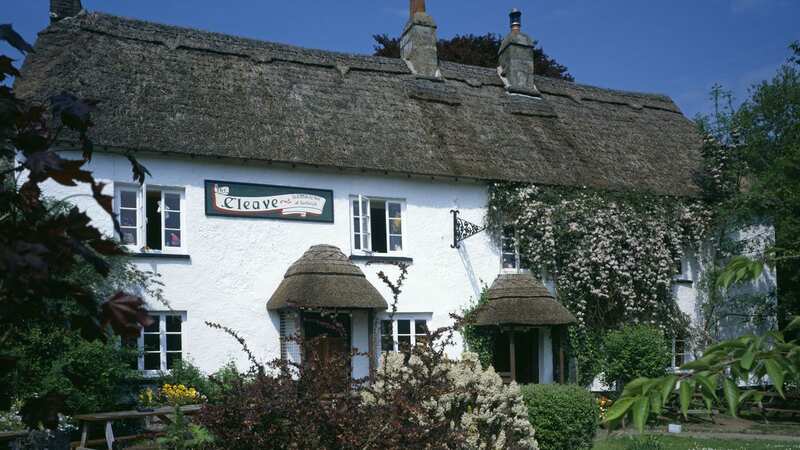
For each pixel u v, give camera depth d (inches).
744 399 90.7
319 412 190.2
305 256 566.9
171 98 564.7
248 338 550.0
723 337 771.4
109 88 544.4
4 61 112.9
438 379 227.9
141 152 523.8
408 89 703.1
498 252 659.4
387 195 618.2
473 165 648.4
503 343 681.6
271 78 637.9
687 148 827.4
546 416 429.4
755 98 913.5
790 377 91.5
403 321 611.5
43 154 100.7
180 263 534.0
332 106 639.1
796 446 487.5
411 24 748.0
